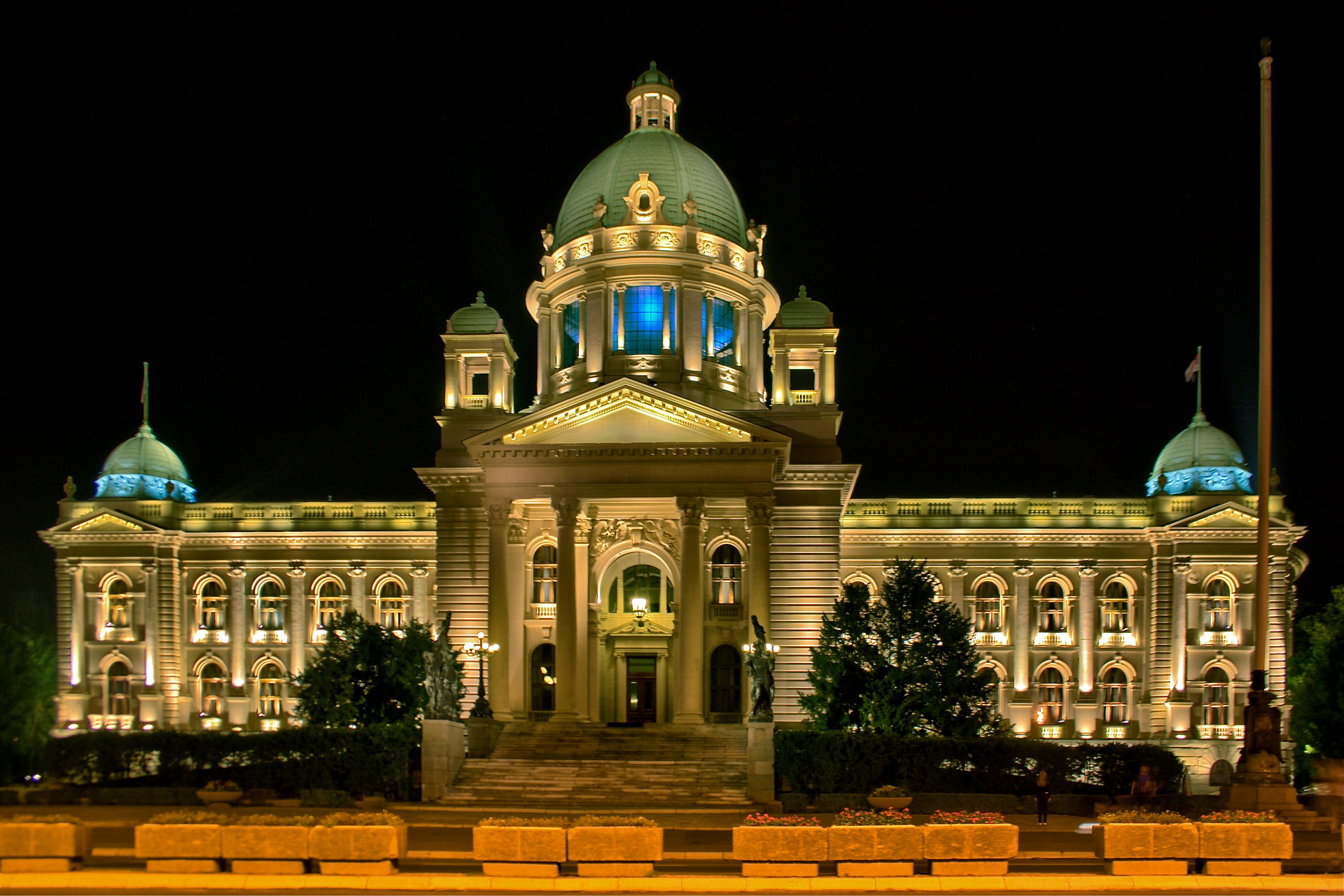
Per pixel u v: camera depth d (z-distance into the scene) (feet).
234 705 273.95
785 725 209.56
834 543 243.40
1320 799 145.79
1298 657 254.88
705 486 230.89
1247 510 262.67
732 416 228.84
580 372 272.10
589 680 246.06
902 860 102.37
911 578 209.56
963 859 102.42
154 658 271.08
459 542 249.14
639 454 231.50
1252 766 136.87
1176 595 264.11
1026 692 269.03
